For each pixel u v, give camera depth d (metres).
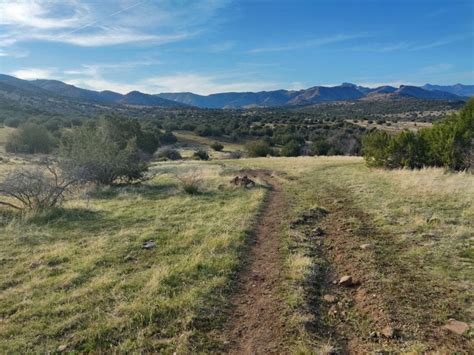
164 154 51.69
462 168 16.33
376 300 4.79
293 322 4.34
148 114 158.62
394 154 18.91
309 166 23.25
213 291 5.18
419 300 4.72
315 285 5.44
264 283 5.52
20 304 4.82
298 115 143.38
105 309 4.68
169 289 5.20
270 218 9.62
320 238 7.73
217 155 58.28
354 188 13.61
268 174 20.28
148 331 4.18
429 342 3.85
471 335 3.92
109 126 27.97
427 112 139.38
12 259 6.66
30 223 9.20
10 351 3.84
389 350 3.77
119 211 10.62
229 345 4.00
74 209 10.74
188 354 3.80
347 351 3.87
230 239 7.44
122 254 6.79
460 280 5.19
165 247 7.16
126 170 16.95
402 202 10.29
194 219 9.48
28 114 98.06
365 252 6.57
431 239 6.98
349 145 50.53
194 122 109.38
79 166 14.92
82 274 5.85
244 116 135.62
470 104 17.59
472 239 6.79
